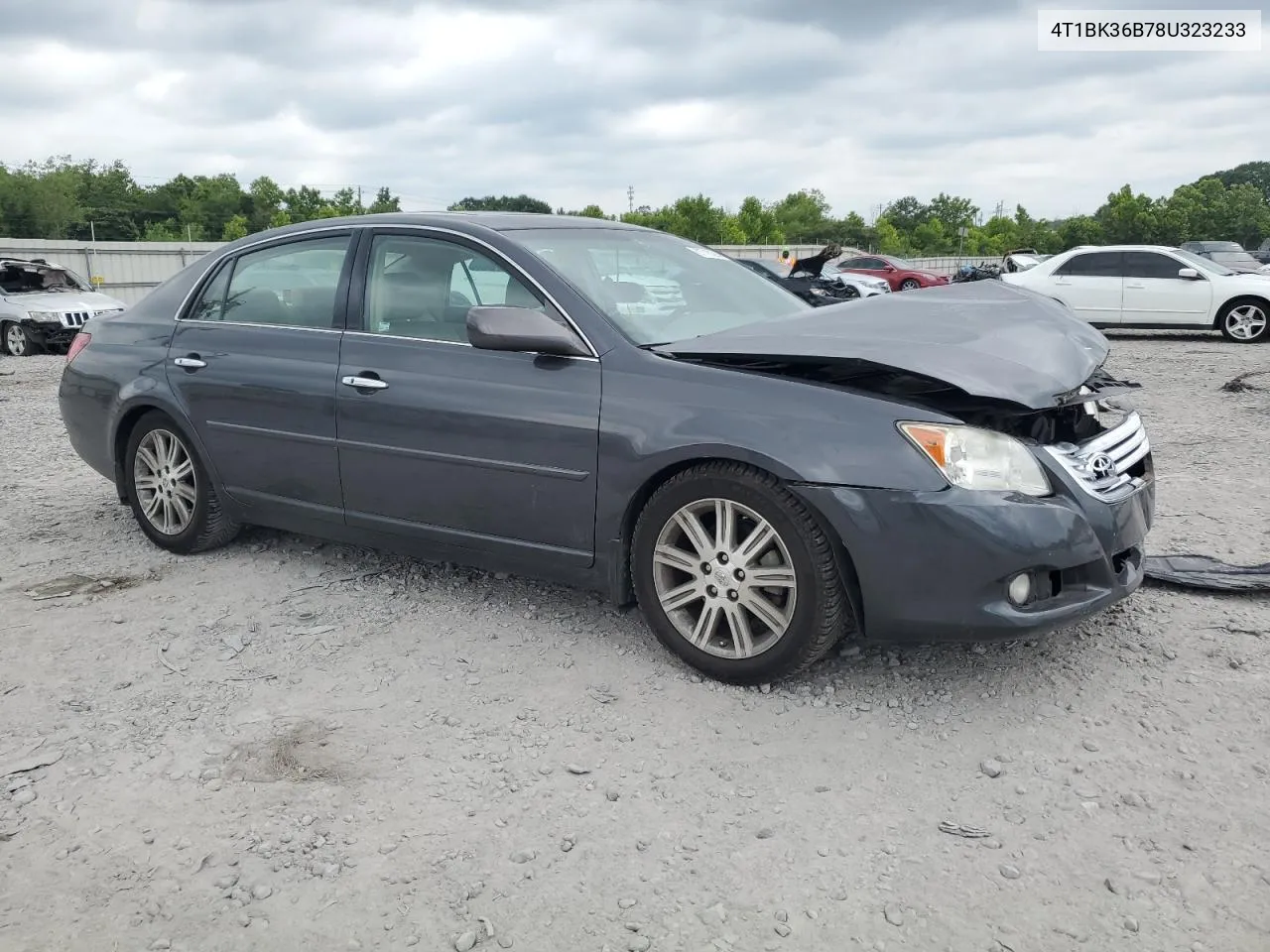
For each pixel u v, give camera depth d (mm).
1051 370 3221
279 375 4320
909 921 2285
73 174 101375
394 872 2506
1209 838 2545
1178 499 5582
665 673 3537
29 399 10922
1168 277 15602
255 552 4957
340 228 4371
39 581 4633
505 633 3922
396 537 4148
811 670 3521
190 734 3201
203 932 2307
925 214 140125
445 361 3885
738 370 3377
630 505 3492
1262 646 3596
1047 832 2594
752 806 2748
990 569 3012
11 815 2771
